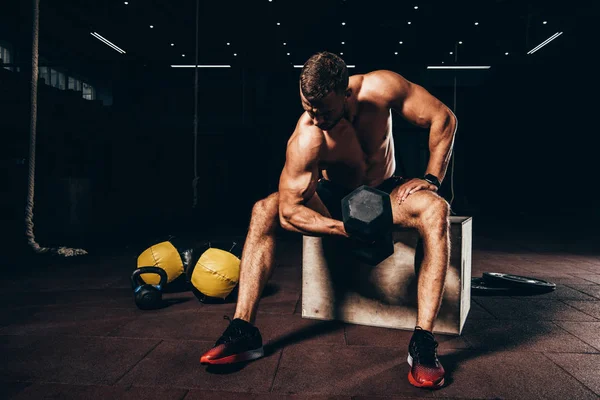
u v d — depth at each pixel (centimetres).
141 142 1387
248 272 179
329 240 222
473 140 1705
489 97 1628
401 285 209
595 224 1008
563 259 471
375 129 176
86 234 687
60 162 996
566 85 1290
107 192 1159
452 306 201
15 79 891
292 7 1197
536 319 231
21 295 287
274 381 150
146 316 234
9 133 851
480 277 347
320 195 201
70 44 1470
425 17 1238
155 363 166
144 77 1773
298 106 1739
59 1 1177
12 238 577
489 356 175
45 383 147
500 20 1231
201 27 1336
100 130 1155
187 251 294
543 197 1377
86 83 1947
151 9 1217
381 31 1328
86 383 147
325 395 139
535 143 1428
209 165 1670
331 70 140
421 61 1448
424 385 142
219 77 1752
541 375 156
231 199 1714
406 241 207
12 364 164
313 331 208
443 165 180
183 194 1524
